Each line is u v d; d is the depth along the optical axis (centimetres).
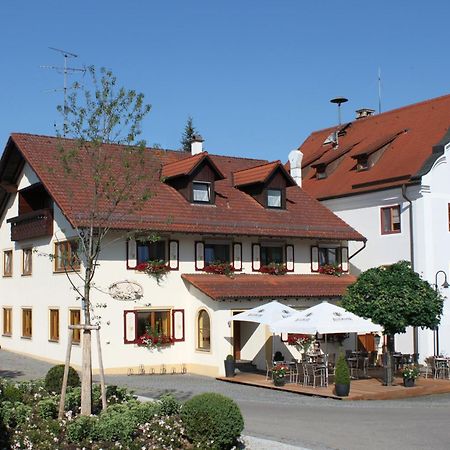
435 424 1644
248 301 2770
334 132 4194
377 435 1497
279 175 3262
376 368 2892
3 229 3519
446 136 3259
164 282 2811
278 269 3089
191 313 2836
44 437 1272
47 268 3014
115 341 2689
